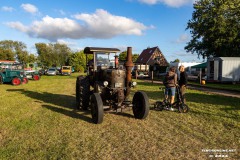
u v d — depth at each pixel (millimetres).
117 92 6477
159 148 4434
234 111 7570
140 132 5406
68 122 6242
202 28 33469
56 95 11789
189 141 4812
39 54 79688
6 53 72812
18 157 3990
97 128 5711
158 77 33188
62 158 3949
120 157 4023
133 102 6836
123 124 6078
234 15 31312
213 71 23109
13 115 7023
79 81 7785
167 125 6000
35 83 20188
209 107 8352
